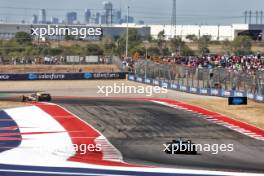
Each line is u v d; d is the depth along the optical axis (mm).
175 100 99250
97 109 86688
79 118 77250
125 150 56812
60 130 67500
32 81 131375
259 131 69125
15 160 51219
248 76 98375
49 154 54125
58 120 74938
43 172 47188
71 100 98000
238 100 91562
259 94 93938
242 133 67500
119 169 48438
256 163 51625
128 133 66750
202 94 108000
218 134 66812
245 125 73188
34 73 133750
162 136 65125
